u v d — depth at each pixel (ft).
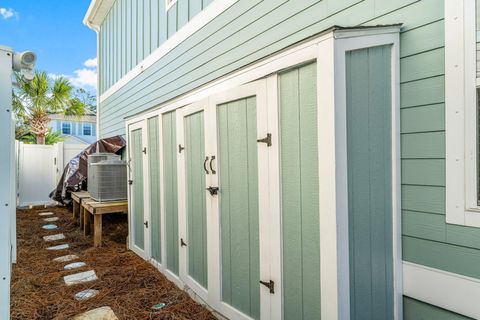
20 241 15.75
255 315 6.98
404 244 5.79
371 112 5.41
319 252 5.33
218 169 8.17
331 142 4.98
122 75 21.95
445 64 5.33
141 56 18.58
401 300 5.76
